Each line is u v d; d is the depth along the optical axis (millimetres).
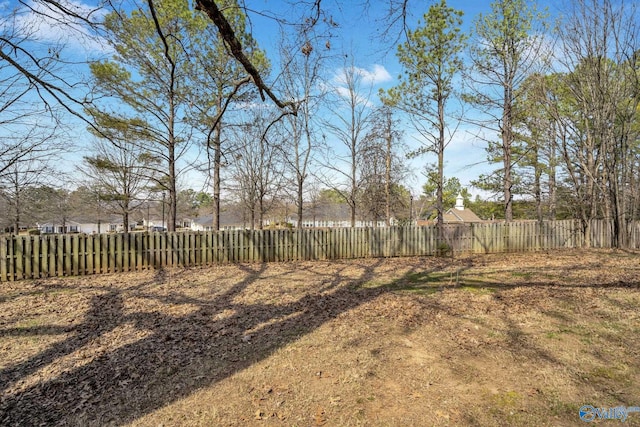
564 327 4977
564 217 22938
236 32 11805
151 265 11320
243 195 23344
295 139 18078
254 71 3174
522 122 17594
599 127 15945
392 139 21422
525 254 14516
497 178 19984
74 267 10148
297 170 18203
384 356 4145
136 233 11078
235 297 7242
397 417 2926
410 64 16391
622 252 14234
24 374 3809
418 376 3629
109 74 10188
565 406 3025
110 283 8859
